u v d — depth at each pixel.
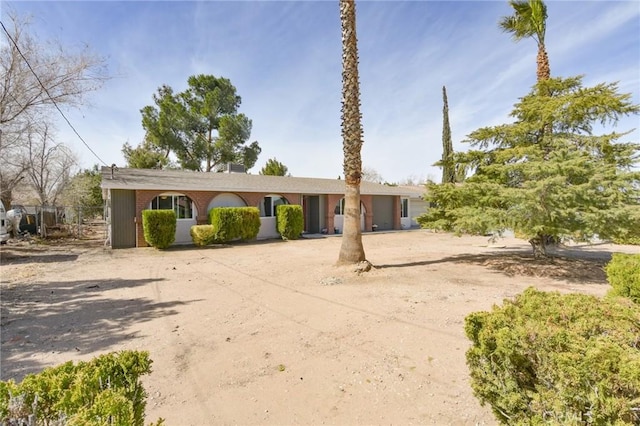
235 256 11.78
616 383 1.46
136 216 14.52
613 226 6.84
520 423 1.65
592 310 2.15
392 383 3.09
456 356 3.59
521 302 2.45
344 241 8.40
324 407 2.75
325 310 5.29
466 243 15.59
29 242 16.28
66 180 24.12
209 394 2.96
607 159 8.44
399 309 5.26
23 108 12.41
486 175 9.83
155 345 4.02
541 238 9.48
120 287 7.10
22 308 5.61
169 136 25.94
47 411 1.54
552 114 8.96
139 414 1.70
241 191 16.97
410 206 26.75
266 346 3.96
